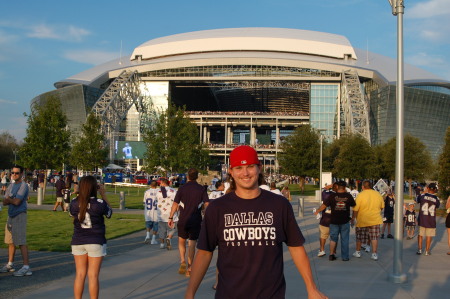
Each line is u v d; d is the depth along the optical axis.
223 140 152.38
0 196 40.16
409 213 19.44
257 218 4.09
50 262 11.92
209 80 115.88
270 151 119.56
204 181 83.12
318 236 19.27
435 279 10.70
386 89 109.25
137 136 119.69
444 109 115.44
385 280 10.53
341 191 13.45
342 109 112.69
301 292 9.12
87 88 117.81
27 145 41.34
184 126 62.88
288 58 114.19
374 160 68.06
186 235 10.73
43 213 27.06
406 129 112.00
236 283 3.99
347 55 120.25
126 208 33.66
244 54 118.44
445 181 39.22
